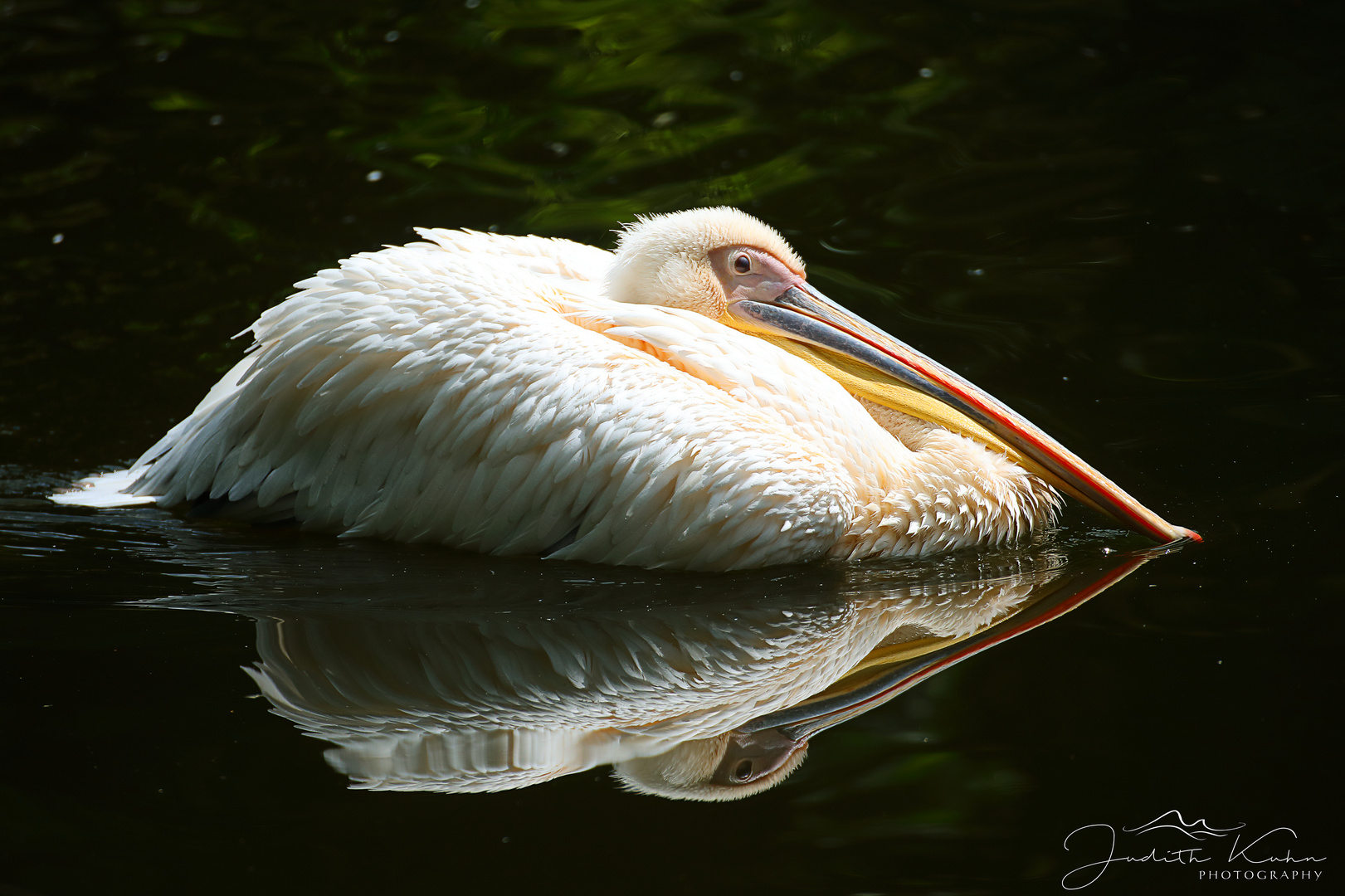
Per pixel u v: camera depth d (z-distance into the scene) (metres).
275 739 7.55
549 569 9.81
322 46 20.52
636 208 16.12
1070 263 14.80
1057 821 6.84
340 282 10.13
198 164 17.02
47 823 6.77
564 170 17.12
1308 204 15.70
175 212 15.88
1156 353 12.86
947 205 16.25
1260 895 6.29
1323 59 19.28
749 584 9.65
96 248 15.08
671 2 21.91
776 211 16.20
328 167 17.05
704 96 19.08
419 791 7.11
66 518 10.56
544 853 6.55
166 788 7.08
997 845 6.64
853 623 9.05
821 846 6.67
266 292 14.20
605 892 6.30
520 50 20.45
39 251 14.97
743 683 8.29
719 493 9.55
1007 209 16.06
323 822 6.82
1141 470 10.88
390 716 7.84
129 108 18.44
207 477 10.53
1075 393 12.20
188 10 21.70
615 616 9.16
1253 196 15.98
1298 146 17.03
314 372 9.93
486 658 8.56
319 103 18.73
